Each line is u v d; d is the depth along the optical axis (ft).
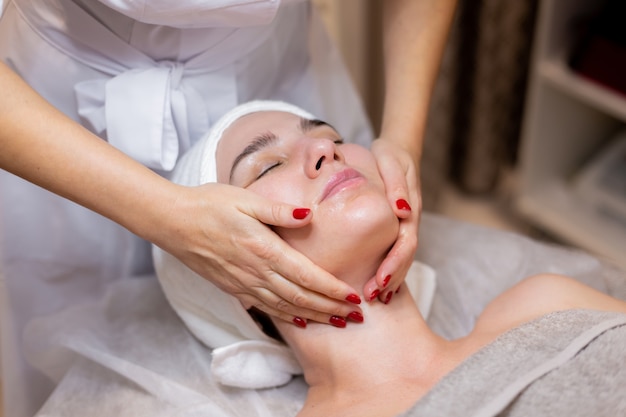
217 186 2.95
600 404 2.71
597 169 6.49
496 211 7.12
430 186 6.61
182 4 3.07
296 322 3.18
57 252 3.98
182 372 3.59
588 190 6.45
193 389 3.47
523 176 6.57
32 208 3.80
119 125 3.45
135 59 3.49
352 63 6.12
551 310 3.34
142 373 3.53
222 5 3.10
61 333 3.84
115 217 2.93
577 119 6.46
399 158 3.41
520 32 6.20
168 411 3.37
